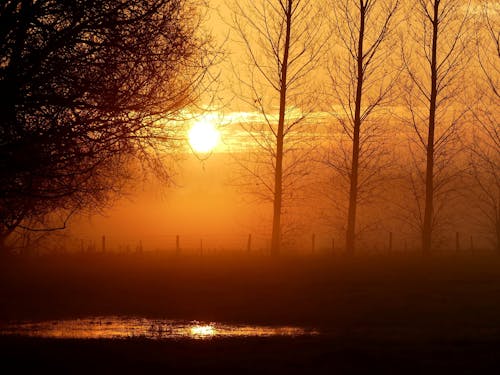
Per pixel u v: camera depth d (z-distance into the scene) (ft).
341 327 103.96
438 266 180.24
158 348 73.05
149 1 71.41
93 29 68.69
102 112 69.00
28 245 105.50
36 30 68.39
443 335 91.97
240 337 86.74
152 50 70.95
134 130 70.44
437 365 65.10
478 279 158.71
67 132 67.31
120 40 68.74
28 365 62.23
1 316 114.11
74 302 129.08
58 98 66.95
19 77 66.69
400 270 172.35
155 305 126.21
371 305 126.21
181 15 74.74
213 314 117.08
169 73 72.54
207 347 74.64
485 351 73.10
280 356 69.26
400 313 117.91
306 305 126.21
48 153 66.90
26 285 146.61
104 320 110.63
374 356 69.31
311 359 67.62
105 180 75.10
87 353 68.13
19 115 67.21
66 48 68.18
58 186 68.28
